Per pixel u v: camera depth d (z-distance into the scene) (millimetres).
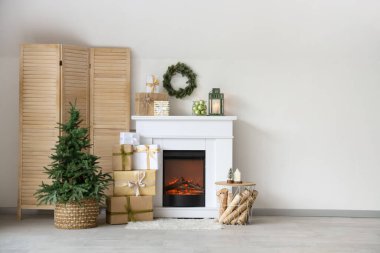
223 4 6172
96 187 5633
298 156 6727
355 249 4699
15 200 6707
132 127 6727
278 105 6746
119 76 6664
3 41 6559
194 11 6262
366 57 6715
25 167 6387
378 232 5535
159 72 6750
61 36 6555
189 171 6566
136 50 6695
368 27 6371
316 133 6734
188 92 6680
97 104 6641
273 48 6637
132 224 5840
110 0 6172
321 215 6695
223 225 5902
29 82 6398
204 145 6473
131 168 6199
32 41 6570
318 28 6410
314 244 4898
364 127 6730
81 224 5645
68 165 5645
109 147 6660
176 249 4672
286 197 6723
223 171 6441
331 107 6746
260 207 6719
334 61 6719
